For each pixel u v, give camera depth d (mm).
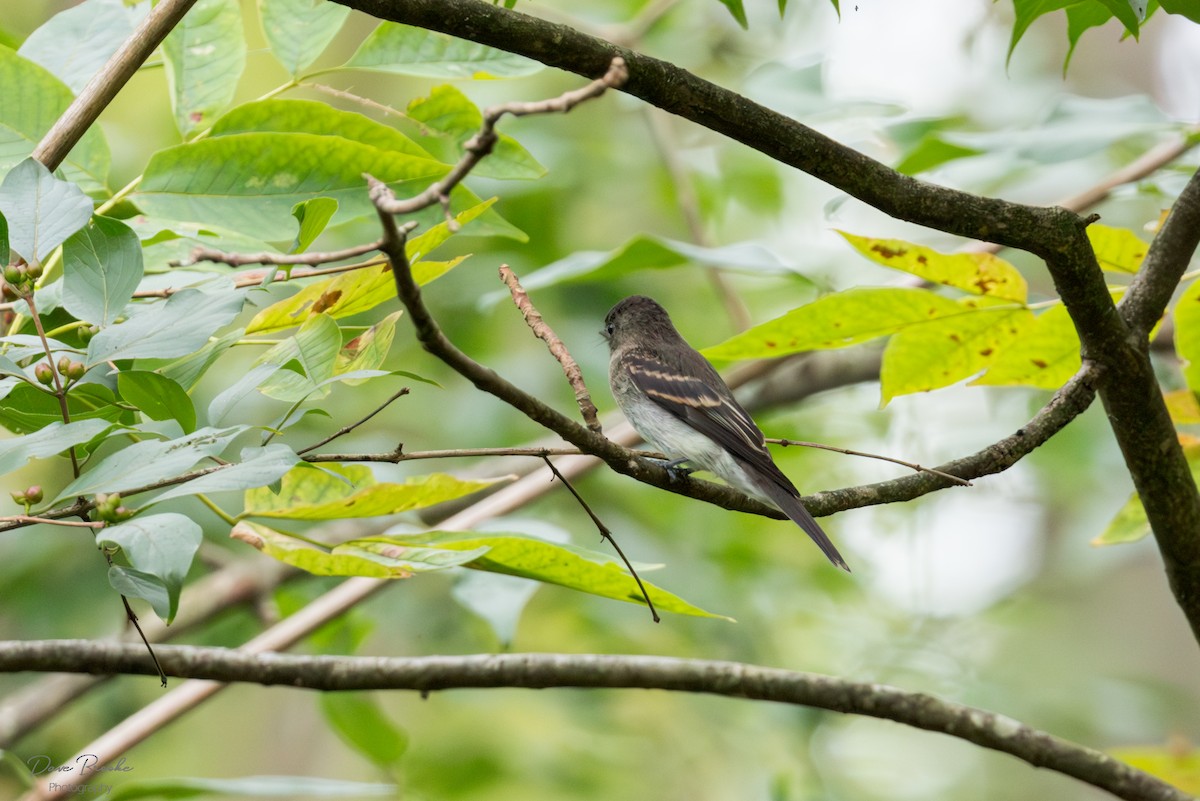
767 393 14680
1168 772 9102
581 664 7238
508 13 5504
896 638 15891
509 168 7246
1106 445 14773
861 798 17703
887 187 6047
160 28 5969
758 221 16578
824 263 14250
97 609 13508
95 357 5137
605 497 14547
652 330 11828
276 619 11719
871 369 14508
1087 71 21406
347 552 5605
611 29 12938
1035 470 15984
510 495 10469
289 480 6410
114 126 13719
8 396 5871
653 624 14227
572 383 6168
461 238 14383
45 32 7609
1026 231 6164
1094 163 13086
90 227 5438
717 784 14539
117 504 4879
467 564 6406
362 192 6816
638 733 14734
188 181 6586
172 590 4445
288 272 5887
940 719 7281
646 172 15344
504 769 14273
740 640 14109
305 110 6766
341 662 7055
